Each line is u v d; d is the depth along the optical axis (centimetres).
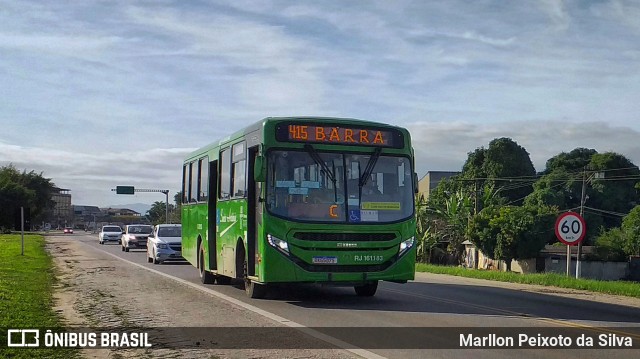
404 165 1441
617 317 1282
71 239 7738
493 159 6856
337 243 1367
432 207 4888
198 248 2056
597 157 6656
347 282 1380
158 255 2936
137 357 907
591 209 6091
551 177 6519
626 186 6481
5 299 1470
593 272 5062
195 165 2145
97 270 2550
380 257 1389
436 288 1900
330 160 1397
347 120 1421
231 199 1648
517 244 4647
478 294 1717
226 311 1345
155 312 1331
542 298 1631
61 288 1828
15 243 5197
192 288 1819
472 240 4800
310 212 1370
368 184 1407
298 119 1398
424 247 4609
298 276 1352
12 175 11844
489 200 5134
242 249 1574
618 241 5259
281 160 1380
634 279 4925
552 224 4697
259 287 1555
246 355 910
